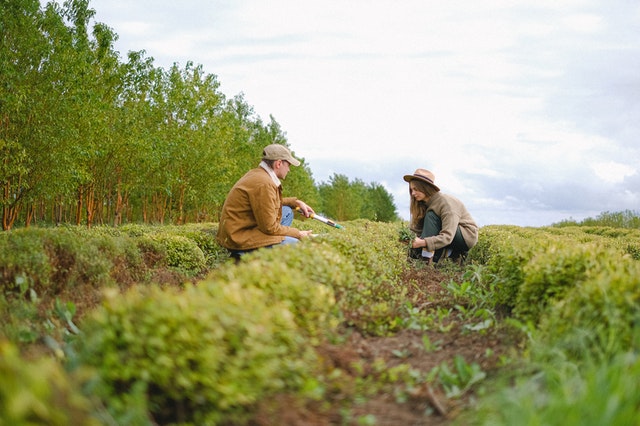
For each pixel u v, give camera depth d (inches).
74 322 201.9
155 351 109.8
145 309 116.3
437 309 235.0
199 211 1333.7
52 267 229.1
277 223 304.0
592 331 138.2
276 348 124.6
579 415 98.7
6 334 169.5
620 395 101.7
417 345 179.2
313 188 1815.9
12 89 668.7
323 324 157.0
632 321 134.3
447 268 333.4
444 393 140.3
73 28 769.6
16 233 243.3
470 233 361.7
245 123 1466.5
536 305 183.6
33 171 711.7
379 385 142.8
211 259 416.8
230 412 113.4
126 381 112.2
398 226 630.5
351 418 124.9
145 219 1192.8
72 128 713.6
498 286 229.6
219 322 116.3
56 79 706.8
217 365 110.3
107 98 896.9
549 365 131.6
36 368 85.4
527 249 221.6
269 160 312.3
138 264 304.7
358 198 2534.5
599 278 151.6
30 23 690.8
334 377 137.0
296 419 117.1
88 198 946.7
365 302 203.5
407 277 298.4
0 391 80.5
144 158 920.9
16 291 213.2
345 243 245.9
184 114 1087.6
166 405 116.0
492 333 187.9
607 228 836.0
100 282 253.1
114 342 113.3
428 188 358.6
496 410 113.7
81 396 97.6
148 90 1027.3
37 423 82.3
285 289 154.8
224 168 1165.1
